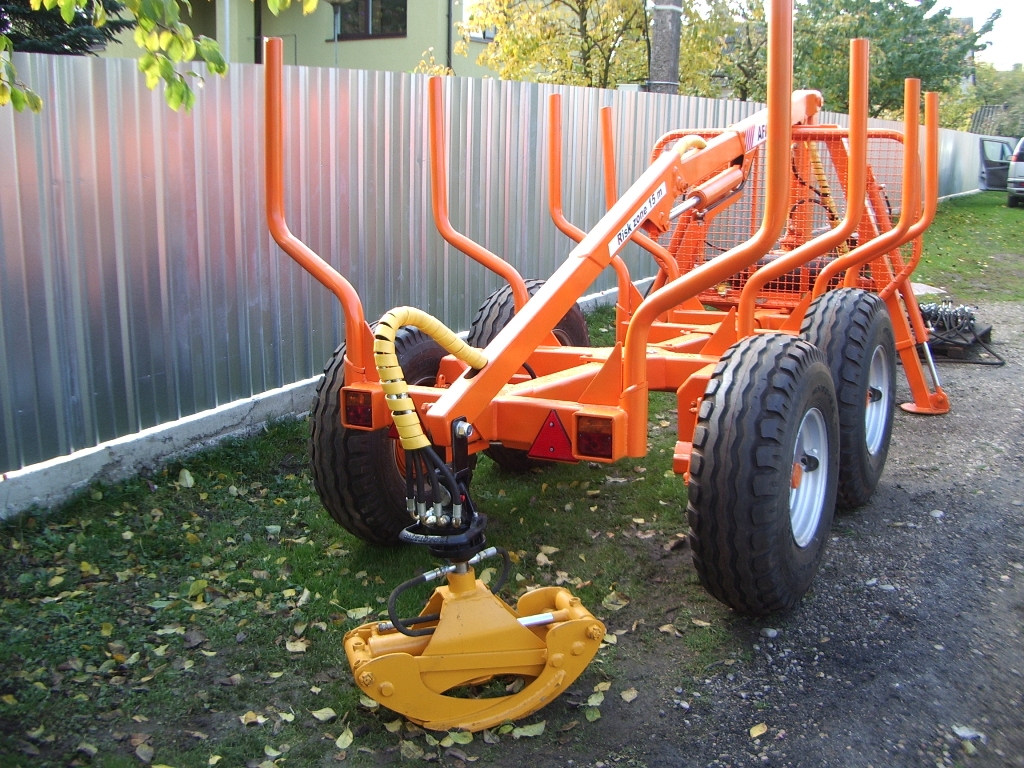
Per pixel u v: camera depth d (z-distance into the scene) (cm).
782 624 351
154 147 480
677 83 1074
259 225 543
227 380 537
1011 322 937
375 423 344
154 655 331
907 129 457
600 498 472
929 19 2067
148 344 490
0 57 337
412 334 407
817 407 347
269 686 315
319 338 594
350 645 288
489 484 493
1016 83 5728
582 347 473
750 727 292
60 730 288
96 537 413
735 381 318
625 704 305
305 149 558
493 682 311
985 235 1633
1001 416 615
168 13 308
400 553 406
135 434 489
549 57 1366
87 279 457
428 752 281
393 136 618
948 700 305
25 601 362
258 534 430
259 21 1688
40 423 445
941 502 469
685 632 347
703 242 567
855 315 443
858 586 381
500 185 741
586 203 866
